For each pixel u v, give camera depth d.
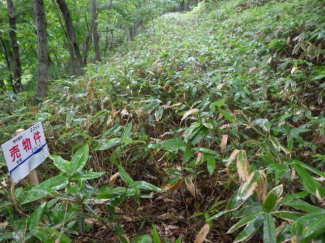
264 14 6.08
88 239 1.60
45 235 1.22
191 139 1.64
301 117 2.50
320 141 2.16
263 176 1.28
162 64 3.93
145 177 2.30
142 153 2.23
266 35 4.79
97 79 4.03
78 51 6.75
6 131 2.75
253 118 2.60
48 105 3.33
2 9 6.75
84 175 1.33
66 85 3.91
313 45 3.59
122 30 12.98
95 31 8.58
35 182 1.90
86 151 1.40
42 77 4.18
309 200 1.73
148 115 2.65
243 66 3.74
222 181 1.94
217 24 7.57
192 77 3.32
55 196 1.47
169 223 1.92
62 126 2.68
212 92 2.84
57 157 1.41
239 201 1.26
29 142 1.84
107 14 10.08
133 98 3.02
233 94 2.74
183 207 2.05
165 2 12.88
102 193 1.36
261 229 1.28
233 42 4.86
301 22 4.27
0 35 6.20
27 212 1.75
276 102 3.00
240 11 8.62
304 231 0.99
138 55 6.28
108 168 2.35
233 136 2.28
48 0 7.68
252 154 1.97
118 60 6.89
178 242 1.29
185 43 5.25
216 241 1.72
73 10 8.57
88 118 2.65
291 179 1.53
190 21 11.07
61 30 8.25
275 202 1.21
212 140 2.09
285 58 3.87
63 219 1.39
